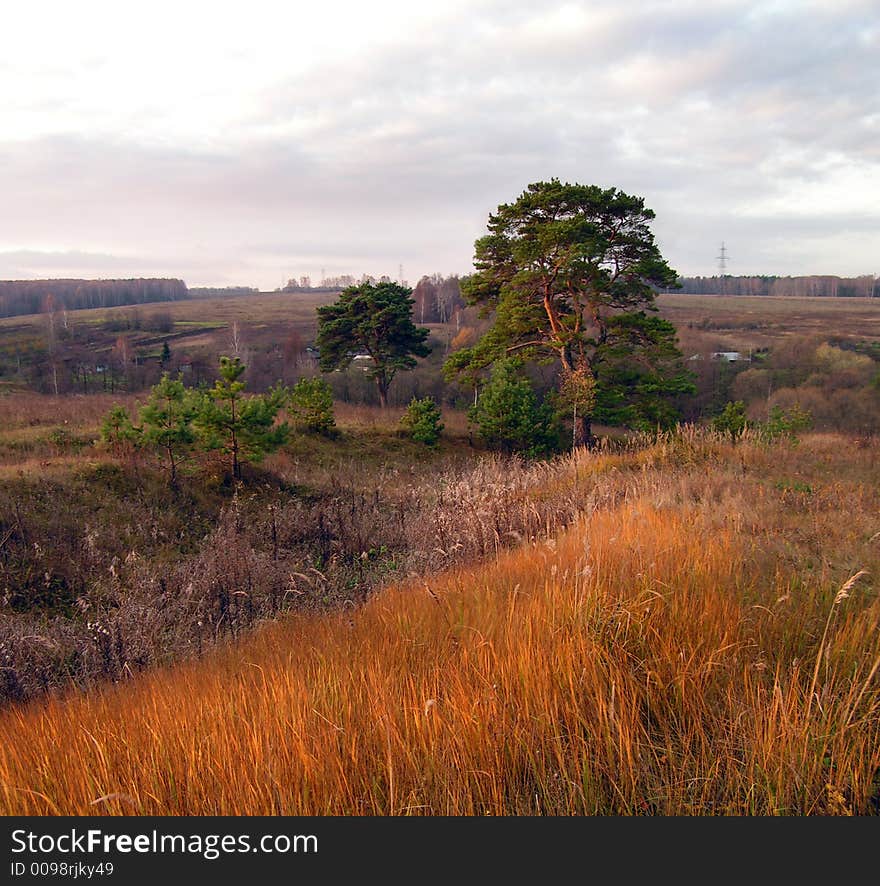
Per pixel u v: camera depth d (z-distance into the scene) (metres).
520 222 26.39
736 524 7.02
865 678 3.71
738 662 3.93
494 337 28.34
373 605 6.72
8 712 6.20
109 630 7.64
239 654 6.14
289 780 3.22
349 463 24.03
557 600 4.93
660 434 15.62
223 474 17.75
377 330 40.38
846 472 11.41
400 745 3.34
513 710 3.54
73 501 14.68
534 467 14.73
